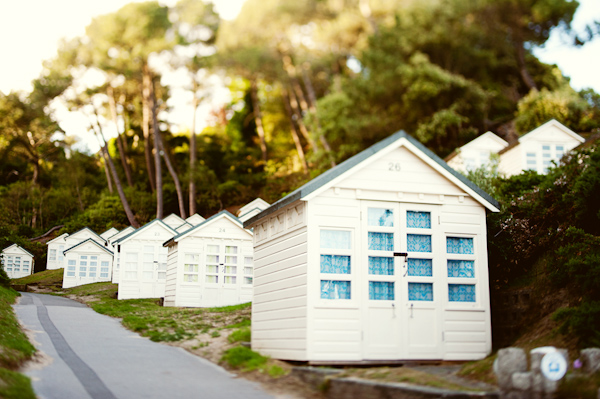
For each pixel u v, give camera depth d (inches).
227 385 376.5
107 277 1433.3
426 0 1770.4
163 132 2436.0
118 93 2224.4
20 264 1712.6
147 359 463.5
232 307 781.9
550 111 1494.8
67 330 602.5
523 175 721.6
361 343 415.8
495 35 1820.9
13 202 2351.1
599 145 544.7
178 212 2162.9
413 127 1715.1
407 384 323.9
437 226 455.8
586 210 480.1
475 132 1621.6
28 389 325.7
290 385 367.9
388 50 1786.4
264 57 2139.5
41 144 2645.2
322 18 2210.9
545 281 461.7
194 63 2074.3
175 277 894.4
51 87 2049.7
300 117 2337.6
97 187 2566.4
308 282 413.4
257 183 2159.2
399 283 436.5
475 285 458.3
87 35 1974.7
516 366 289.0
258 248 526.9
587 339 355.6
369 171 446.0
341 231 432.5
